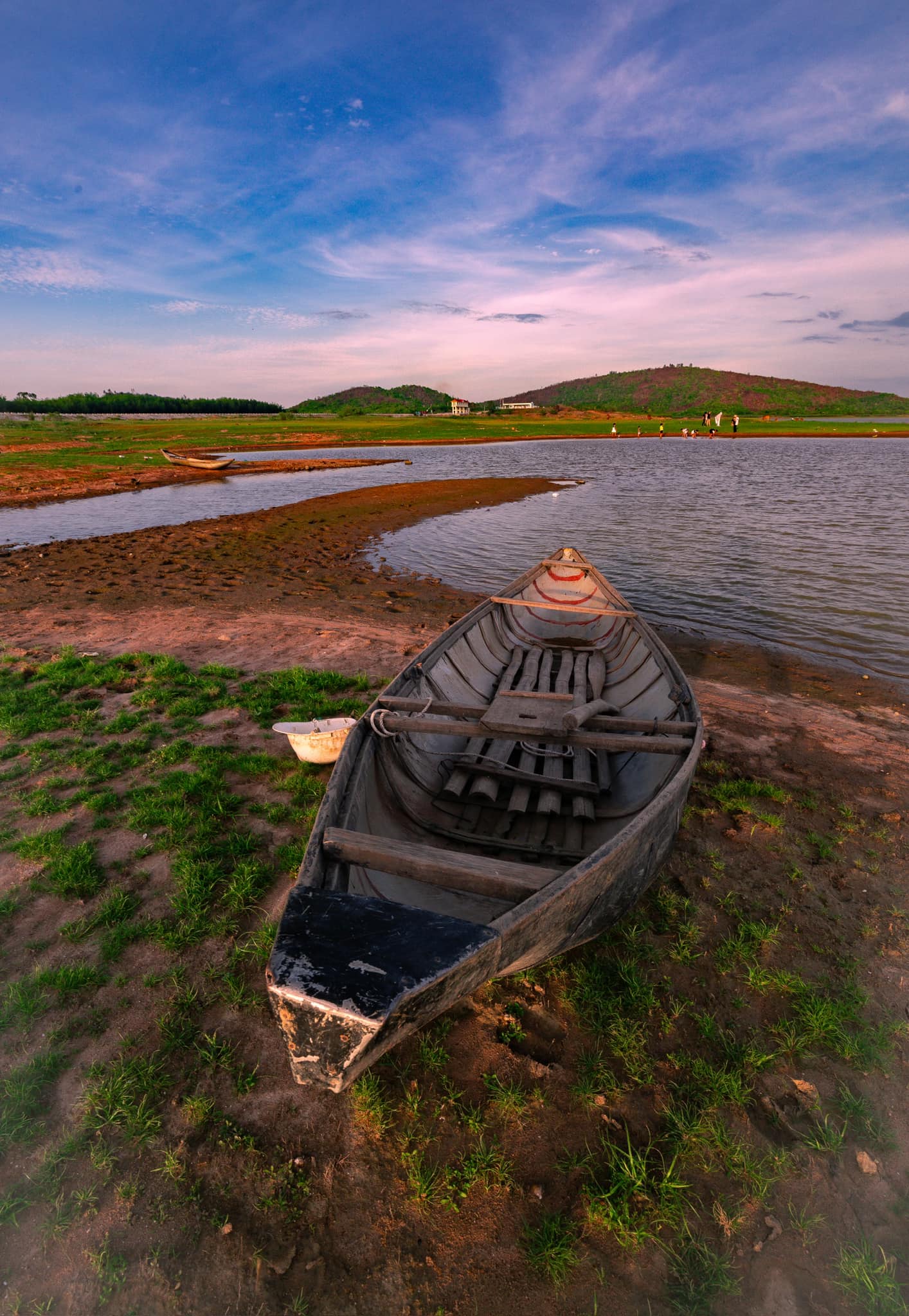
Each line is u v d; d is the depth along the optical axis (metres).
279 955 2.66
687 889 4.86
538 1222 2.83
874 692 8.95
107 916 4.37
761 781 6.34
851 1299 2.60
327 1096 3.32
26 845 5.04
